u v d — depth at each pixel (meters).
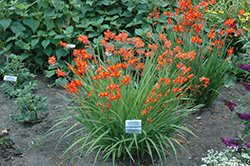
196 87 3.49
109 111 2.63
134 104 2.54
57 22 4.61
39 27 4.70
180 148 3.05
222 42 3.48
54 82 4.54
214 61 3.64
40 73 4.86
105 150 2.81
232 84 4.41
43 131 3.34
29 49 4.45
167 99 2.80
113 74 2.34
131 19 4.74
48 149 3.04
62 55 4.49
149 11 4.57
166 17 4.65
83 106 2.65
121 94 2.65
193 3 5.13
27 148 3.04
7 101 3.99
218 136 3.25
